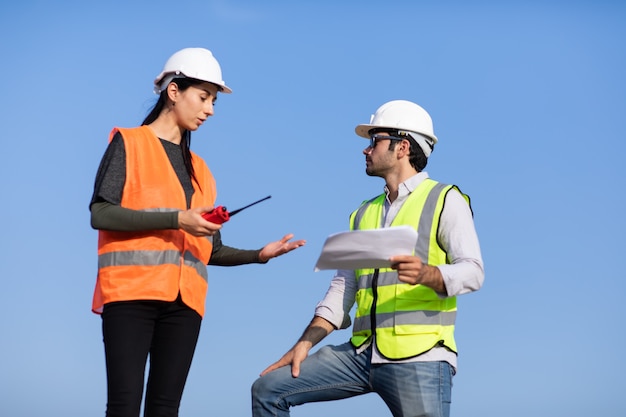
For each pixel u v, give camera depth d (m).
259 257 4.41
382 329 4.39
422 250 4.40
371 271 4.54
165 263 3.94
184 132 4.26
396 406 4.37
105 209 3.86
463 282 4.16
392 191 4.68
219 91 4.28
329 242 3.92
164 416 3.96
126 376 3.79
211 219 3.81
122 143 4.01
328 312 4.80
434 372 4.29
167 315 4.00
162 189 4.00
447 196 4.45
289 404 4.66
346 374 4.56
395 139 4.65
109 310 3.89
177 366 3.99
